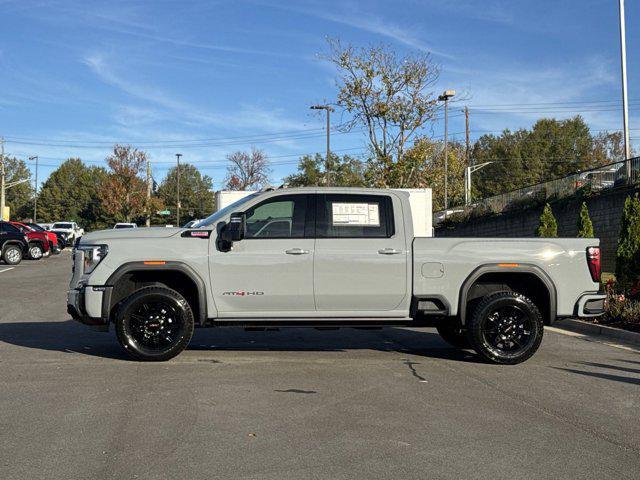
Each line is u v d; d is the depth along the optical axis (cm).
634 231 1277
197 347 885
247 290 771
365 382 689
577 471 439
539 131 7881
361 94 3025
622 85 2370
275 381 686
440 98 3138
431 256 786
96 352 838
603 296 809
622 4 2353
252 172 8031
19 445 478
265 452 467
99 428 519
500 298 784
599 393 657
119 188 7038
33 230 3117
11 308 1318
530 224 2742
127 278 790
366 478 420
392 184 3073
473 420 555
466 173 4809
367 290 780
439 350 895
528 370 765
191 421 540
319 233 783
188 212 10125
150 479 415
